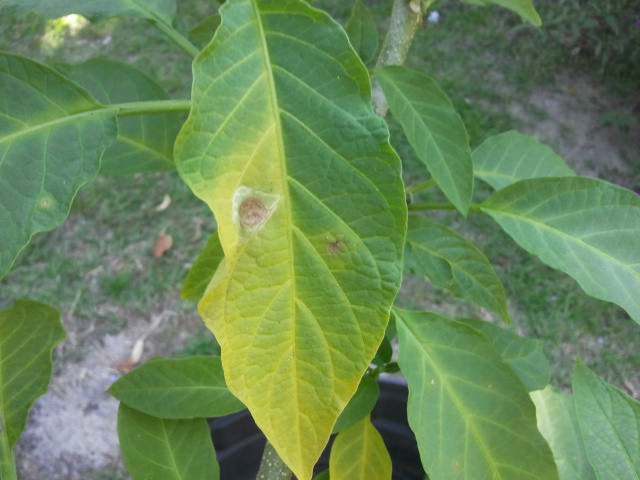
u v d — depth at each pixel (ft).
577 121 4.94
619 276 1.30
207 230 4.23
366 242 0.75
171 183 4.40
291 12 0.77
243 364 0.79
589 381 1.22
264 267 0.76
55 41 5.10
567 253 1.34
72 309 3.85
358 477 1.59
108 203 4.25
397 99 1.30
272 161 0.75
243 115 0.74
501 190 1.43
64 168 0.94
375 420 2.58
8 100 0.95
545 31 5.34
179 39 1.32
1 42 5.07
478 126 4.73
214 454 1.69
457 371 1.26
